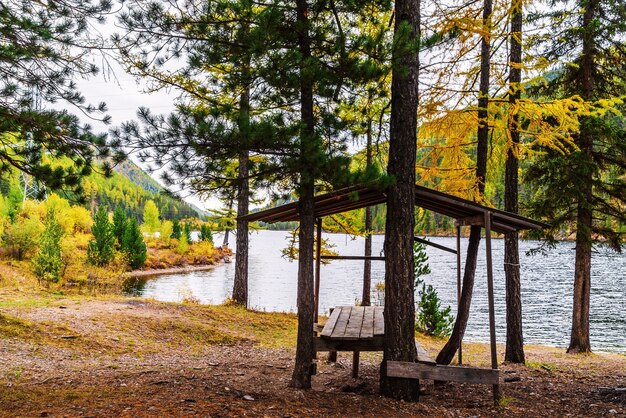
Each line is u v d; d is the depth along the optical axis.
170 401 5.53
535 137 9.71
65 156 6.44
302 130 5.89
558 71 13.16
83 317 11.41
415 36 6.66
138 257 38.31
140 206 137.00
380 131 8.15
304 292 6.74
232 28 6.38
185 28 6.29
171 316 12.97
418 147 9.70
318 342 6.91
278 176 6.21
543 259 56.50
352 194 5.95
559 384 8.43
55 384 6.38
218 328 12.75
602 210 13.22
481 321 22.09
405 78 6.70
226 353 10.61
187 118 5.60
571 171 12.45
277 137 5.68
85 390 6.04
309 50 6.35
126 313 12.51
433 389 7.78
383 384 6.73
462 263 51.12
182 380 6.95
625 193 12.91
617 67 12.98
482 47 9.45
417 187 6.81
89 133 6.13
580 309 13.82
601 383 8.50
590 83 12.95
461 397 7.26
